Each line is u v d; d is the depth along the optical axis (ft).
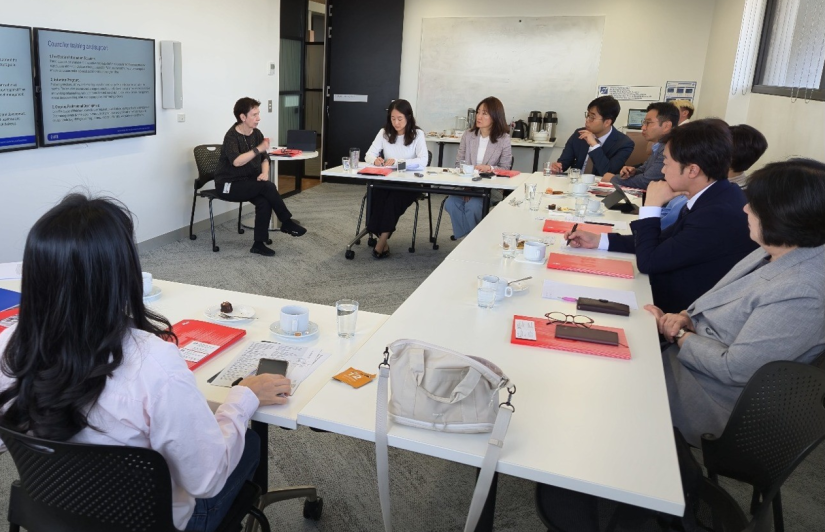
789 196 5.17
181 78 15.93
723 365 5.53
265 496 6.10
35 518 3.95
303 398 4.58
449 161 27.32
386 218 16.14
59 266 3.14
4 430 3.45
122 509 3.67
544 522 4.58
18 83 11.69
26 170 12.41
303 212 21.45
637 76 24.68
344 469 7.54
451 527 6.61
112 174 14.65
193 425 3.51
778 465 4.55
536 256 8.12
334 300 13.28
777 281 5.38
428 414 4.06
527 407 4.41
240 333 5.60
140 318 3.53
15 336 3.37
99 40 13.43
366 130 27.25
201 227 18.47
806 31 14.44
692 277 7.61
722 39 20.79
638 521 4.56
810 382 4.45
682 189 7.82
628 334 5.86
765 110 16.37
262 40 20.57
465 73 26.30
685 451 5.21
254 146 16.40
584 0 24.59
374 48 26.37
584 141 17.56
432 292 6.83
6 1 11.46
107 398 3.39
